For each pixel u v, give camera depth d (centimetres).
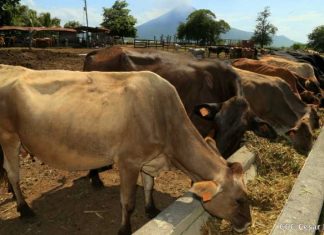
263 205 489
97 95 416
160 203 522
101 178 600
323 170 536
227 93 573
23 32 4938
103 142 408
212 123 483
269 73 1009
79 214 488
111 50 637
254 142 668
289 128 782
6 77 445
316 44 8750
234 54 3619
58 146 420
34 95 425
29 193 536
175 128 414
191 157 405
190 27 9581
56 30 4825
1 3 4534
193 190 352
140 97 405
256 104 777
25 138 436
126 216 425
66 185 568
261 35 7700
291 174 610
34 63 1980
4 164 465
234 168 386
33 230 449
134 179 418
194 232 402
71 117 410
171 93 421
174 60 603
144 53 613
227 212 381
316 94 1189
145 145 405
